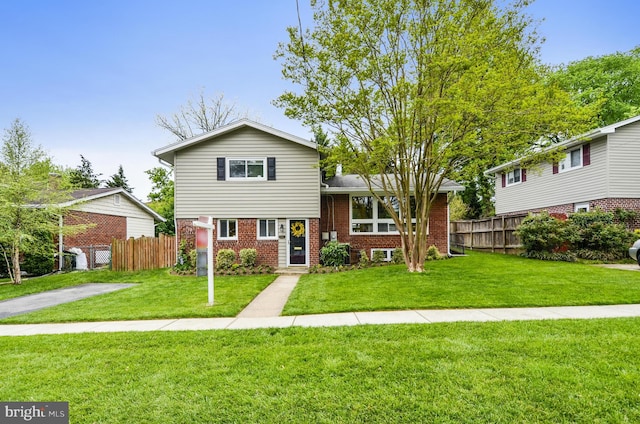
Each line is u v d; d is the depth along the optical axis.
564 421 2.79
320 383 3.51
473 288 8.04
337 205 15.27
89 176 40.22
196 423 2.92
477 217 31.23
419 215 10.72
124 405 3.22
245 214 13.89
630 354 3.99
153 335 5.33
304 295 8.17
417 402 3.10
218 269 13.04
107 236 18.97
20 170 13.41
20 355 4.57
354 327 5.42
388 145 9.06
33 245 13.04
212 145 13.91
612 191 14.45
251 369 3.90
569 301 6.78
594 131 14.40
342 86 9.70
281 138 13.88
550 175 18.16
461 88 8.35
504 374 3.57
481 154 9.97
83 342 5.07
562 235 13.25
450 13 8.73
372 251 15.12
